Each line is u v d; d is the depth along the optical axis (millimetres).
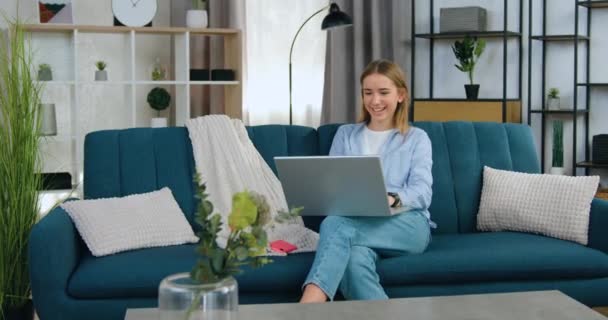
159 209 3182
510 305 2221
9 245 3156
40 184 3389
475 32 4992
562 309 2178
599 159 4734
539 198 3279
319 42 5398
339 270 2791
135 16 4723
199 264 1665
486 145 3545
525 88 5184
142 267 2787
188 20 4875
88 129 5098
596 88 4953
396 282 2936
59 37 4766
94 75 5082
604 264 3012
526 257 2967
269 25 5316
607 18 4891
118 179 3309
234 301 1688
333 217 2961
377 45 5340
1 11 4801
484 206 3402
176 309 1662
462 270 2934
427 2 5449
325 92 5348
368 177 2850
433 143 3504
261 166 3408
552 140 5086
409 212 3117
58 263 2768
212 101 5184
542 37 4891
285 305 2229
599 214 3139
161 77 5051
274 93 5359
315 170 2904
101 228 2973
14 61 3355
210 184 3324
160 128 3436
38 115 3326
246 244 1632
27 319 3250
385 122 3357
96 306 2773
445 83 5418
